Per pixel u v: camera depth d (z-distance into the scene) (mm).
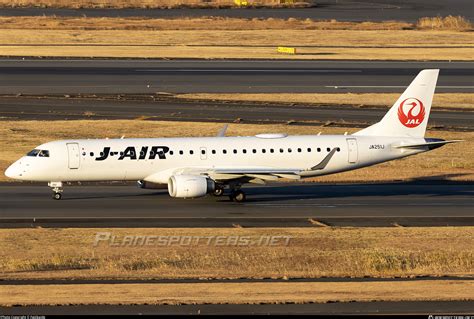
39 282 168500
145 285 166125
